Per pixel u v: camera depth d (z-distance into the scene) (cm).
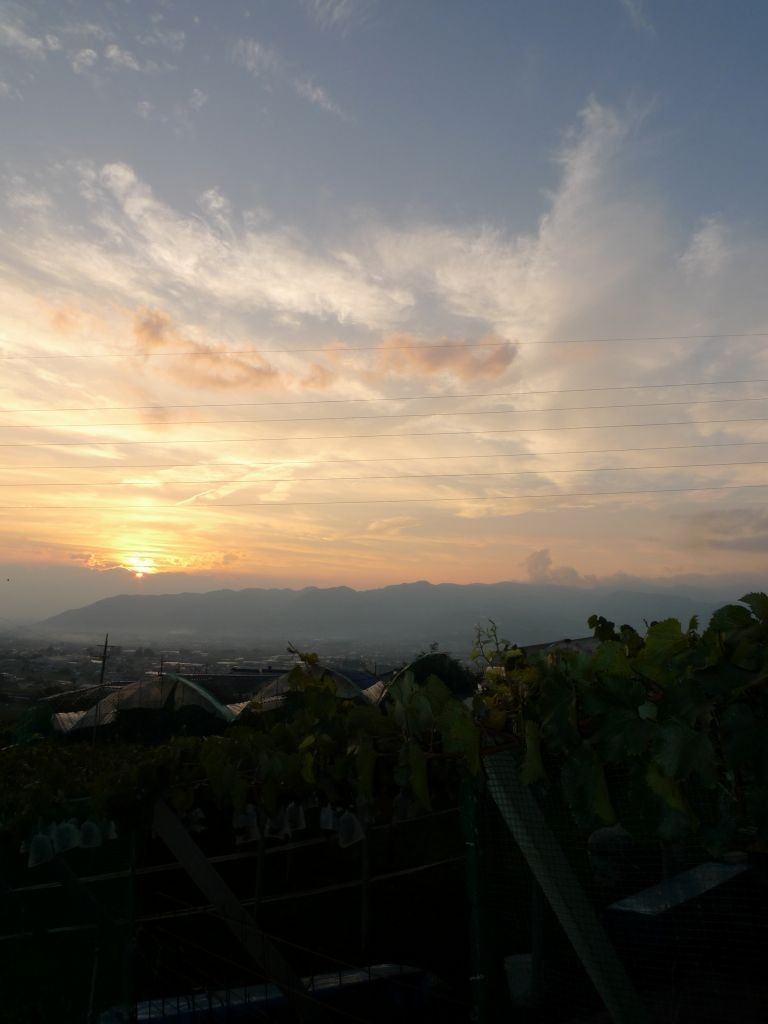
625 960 334
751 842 247
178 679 1850
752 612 235
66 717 1838
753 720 221
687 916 340
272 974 457
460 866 600
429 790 361
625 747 245
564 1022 324
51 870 476
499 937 346
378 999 519
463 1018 496
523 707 305
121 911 484
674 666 243
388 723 373
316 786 420
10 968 459
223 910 460
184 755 495
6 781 499
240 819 457
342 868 667
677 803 238
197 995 520
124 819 466
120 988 476
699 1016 301
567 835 323
